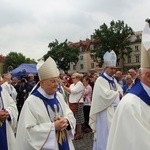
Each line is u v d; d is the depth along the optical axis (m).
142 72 2.59
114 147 2.54
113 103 6.96
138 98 2.55
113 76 7.49
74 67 85.12
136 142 2.45
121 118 2.54
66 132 4.28
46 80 4.16
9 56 104.44
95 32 70.75
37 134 4.00
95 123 7.17
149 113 2.53
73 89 9.44
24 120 4.08
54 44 83.25
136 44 73.50
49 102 4.21
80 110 9.64
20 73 19.20
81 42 86.38
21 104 11.38
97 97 7.02
